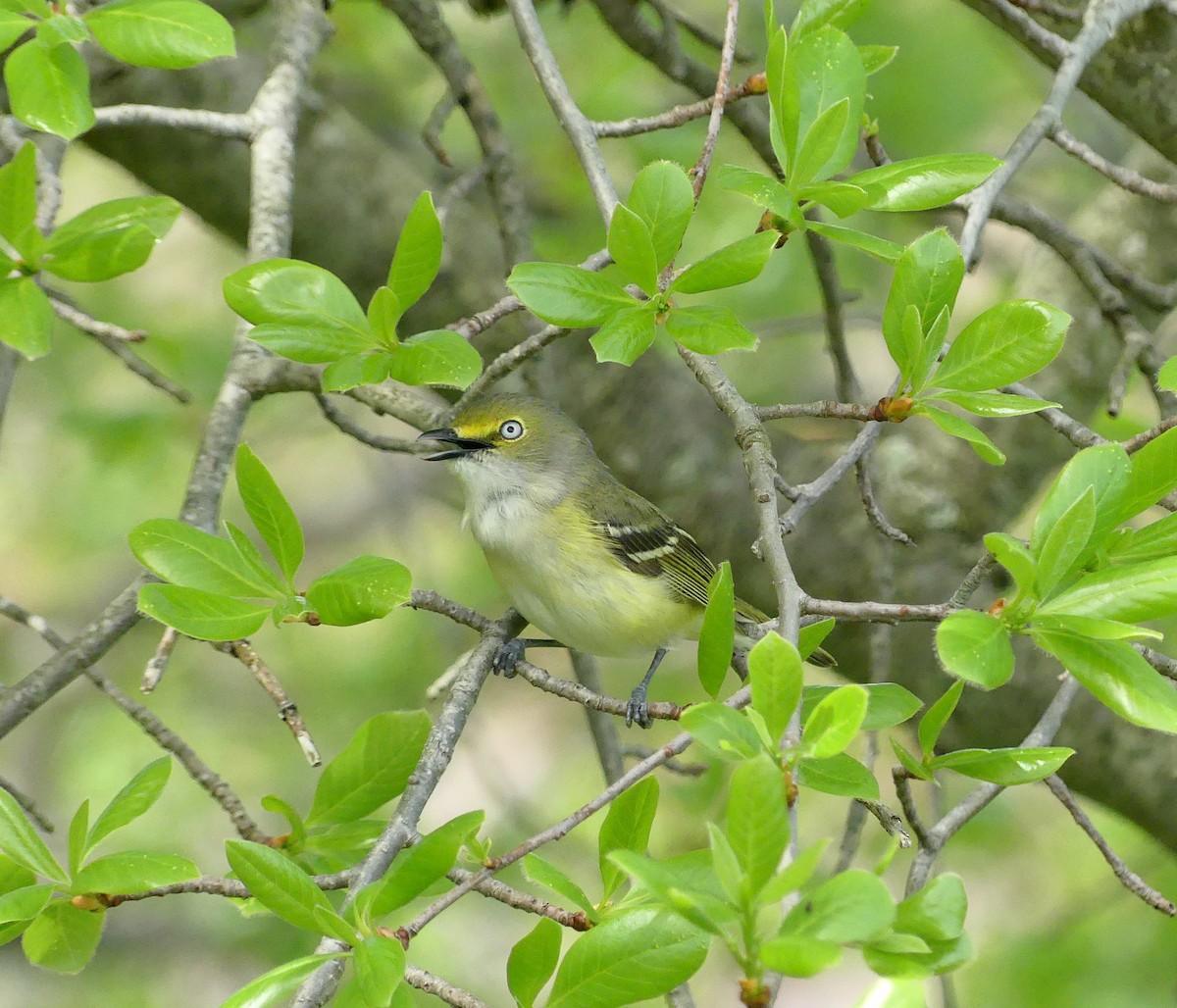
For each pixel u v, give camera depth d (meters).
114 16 5.95
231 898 5.65
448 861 4.92
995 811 13.81
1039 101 15.55
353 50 14.95
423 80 15.61
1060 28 9.73
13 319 6.13
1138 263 12.09
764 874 3.89
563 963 4.88
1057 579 4.87
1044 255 12.57
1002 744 11.62
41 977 15.59
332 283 6.15
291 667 16.33
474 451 10.14
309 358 6.04
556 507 10.05
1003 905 15.32
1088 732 11.43
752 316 14.95
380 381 6.00
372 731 6.79
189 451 15.37
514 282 5.60
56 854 15.02
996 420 12.01
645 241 5.57
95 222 6.23
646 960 4.85
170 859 5.34
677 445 12.30
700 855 5.10
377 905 4.93
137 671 16.64
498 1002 14.17
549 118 15.00
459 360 5.97
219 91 12.24
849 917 3.76
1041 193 16.20
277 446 18.34
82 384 15.71
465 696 6.88
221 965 15.70
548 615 10.12
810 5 7.05
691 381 12.62
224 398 8.33
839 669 12.08
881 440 12.39
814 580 11.96
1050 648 4.85
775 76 6.17
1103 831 14.97
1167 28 9.64
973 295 16.81
